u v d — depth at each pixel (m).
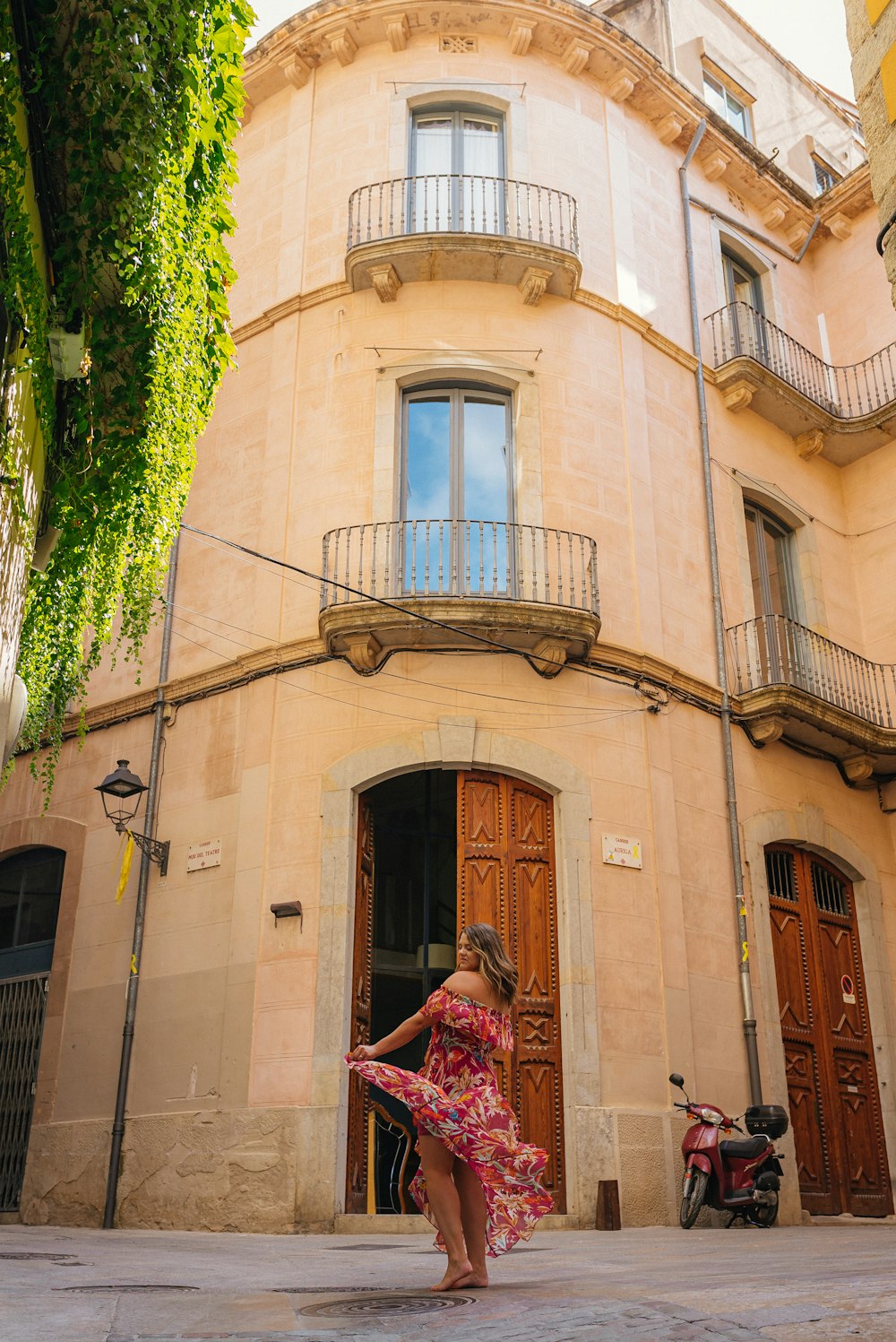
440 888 13.84
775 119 20.77
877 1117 14.31
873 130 7.44
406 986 13.99
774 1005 13.27
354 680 12.30
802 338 18.48
